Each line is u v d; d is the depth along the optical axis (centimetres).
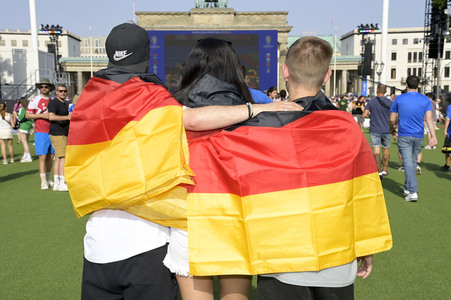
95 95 198
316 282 184
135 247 201
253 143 185
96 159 196
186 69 230
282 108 189
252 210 183
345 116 189
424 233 515
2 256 441
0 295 348
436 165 1122
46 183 822
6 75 3120
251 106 190
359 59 7869
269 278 190
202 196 191
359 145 190
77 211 202
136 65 213
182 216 194
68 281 377
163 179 186
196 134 203
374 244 195
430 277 381
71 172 201
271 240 182
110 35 213
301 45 199
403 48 8569
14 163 1219
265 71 3472
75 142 199
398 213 615
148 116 190
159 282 206
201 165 192
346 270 188
